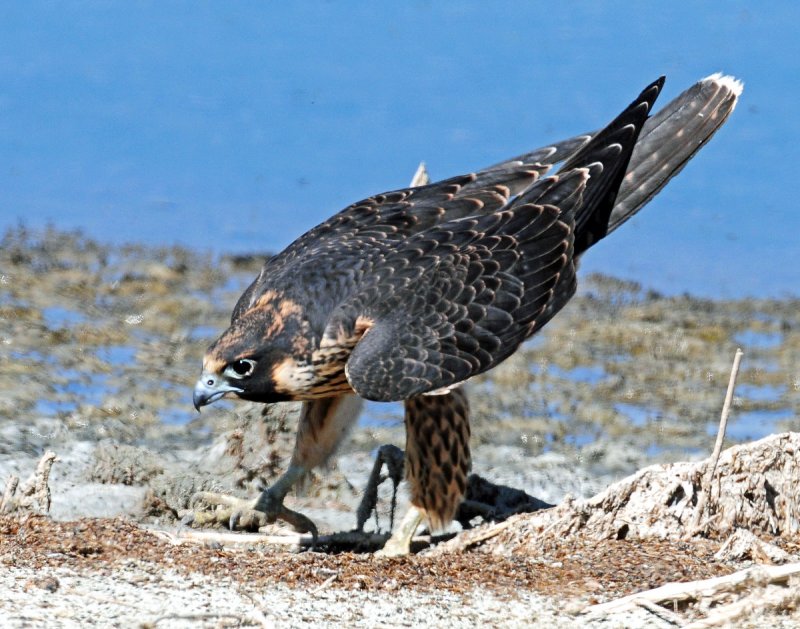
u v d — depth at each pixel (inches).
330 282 490.6
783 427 669.3
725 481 469.4
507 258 488.4
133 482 541.6
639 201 542.6
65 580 395.9
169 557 425.1
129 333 765.3
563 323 826.2
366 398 470.3
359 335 482.6
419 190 530.6
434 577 420.5
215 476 544.4
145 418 637.9
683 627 369.4
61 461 568.1
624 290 894.4
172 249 924.6
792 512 472.1
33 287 828.0
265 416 551.2
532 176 534.9
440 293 481.4
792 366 765.9
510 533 466.0
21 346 726.5
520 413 678.5
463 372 476.1
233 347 485.4
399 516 533.0
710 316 851.4
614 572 426.3
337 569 422.6
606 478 589.9
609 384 727.7
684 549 449.4
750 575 384.5
